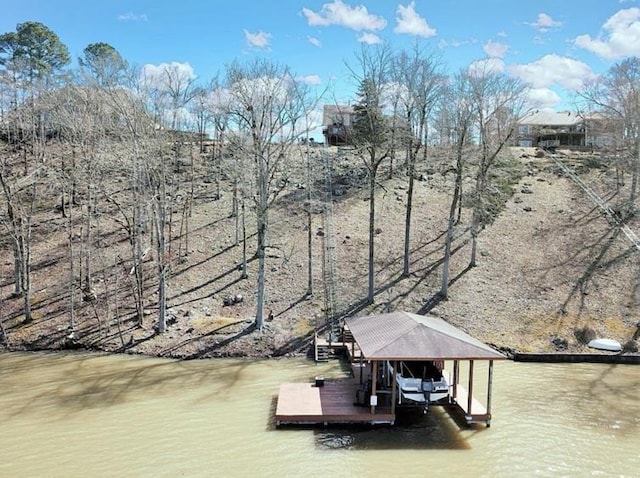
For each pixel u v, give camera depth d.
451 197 43.97
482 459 15.94
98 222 37.22
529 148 59.78
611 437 17.45
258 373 23.84
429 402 18.84
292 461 15.80
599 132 51.22
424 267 34.16
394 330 19.09
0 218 33.34
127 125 31.94
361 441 17.14
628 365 25.27
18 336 27.77
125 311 29.89
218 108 44.69
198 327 28.27
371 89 32.94
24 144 46.06
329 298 31.34
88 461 15.83
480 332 27.83
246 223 39.94
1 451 16.48
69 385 22.28
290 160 43.38
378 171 49.19
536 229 38.22
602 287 31.06
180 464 15.62
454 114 35.19
